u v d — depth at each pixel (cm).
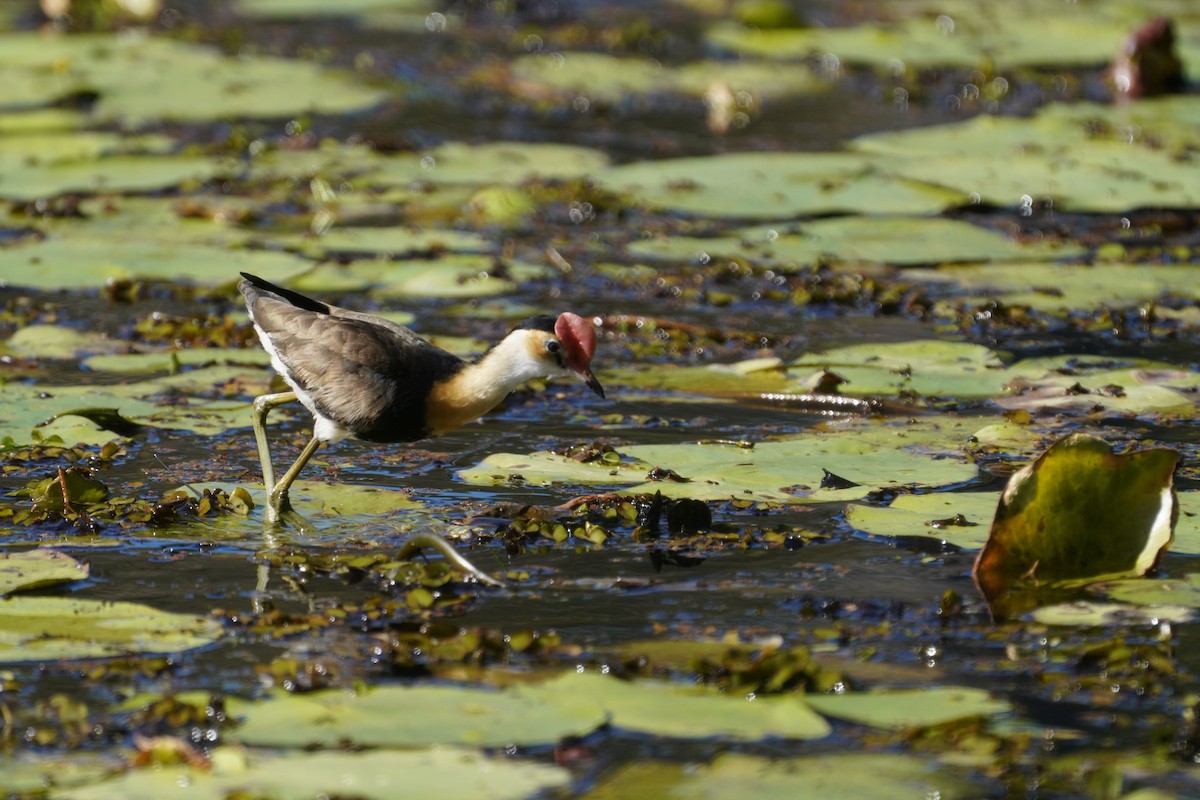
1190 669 842
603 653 855
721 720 761
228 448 1183
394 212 1845
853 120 2264
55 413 1216
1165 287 1603
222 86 2331
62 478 1045
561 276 1650
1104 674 836
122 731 763
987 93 2395
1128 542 966
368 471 1146
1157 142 2066
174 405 1255
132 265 1597
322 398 1046
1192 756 751
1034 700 809
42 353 1373
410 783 695
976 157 2003
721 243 1748
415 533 1027
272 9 2938
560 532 1019
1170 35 2378
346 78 2416
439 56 2611
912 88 2397
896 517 1023
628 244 1764
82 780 710
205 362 1366
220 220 1764
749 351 1442
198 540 1013
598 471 1120
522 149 2077
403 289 1579
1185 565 976
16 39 2611
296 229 1761
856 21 2916
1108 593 935
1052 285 1612
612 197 1872
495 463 1136
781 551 1007
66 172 1917
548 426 1244
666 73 2511
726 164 1989
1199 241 1772
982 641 878
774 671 806
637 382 1345
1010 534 959
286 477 1057
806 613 915
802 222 1816
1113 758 748
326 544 1009
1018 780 725
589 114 2292
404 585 949
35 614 886
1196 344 1442
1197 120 2203
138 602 920
